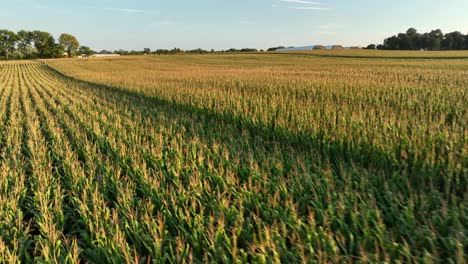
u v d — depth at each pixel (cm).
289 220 395
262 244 346
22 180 581
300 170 576
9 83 3259
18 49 13738
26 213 505
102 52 16238
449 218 383
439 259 318
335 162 642
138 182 569
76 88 2378
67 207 502
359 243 344
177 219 429
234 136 866
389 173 570
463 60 4909
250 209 454
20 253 390
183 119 1073
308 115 923
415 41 13250
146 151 714
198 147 720
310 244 338
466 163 541
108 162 668
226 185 508
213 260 336
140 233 406
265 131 870
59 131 981
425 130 703
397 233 379
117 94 1923
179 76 2842
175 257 358
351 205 424
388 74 2356
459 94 1212
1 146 926
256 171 547
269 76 2438
